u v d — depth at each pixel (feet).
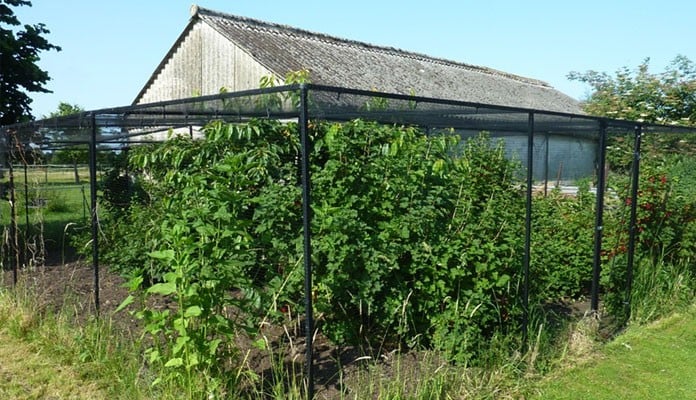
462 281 15.71
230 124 17.62
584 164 49.80
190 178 16.21
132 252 22.81
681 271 24.71
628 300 20.81
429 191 16.85
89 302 20.80
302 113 11.33
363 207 16.47
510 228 17.43
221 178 13.29
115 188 33.76
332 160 17.07
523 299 16.22
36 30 37.83
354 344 16.35
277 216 15.97
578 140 45.98
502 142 30.22
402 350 16.15
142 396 13.32
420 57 74.54
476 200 20.53
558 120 19.30
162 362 13.12
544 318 17.71
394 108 19.92
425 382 13.19
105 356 15.74
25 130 24.21
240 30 51.72
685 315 21.88
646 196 23.12
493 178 25.63
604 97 60.75
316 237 15.42
